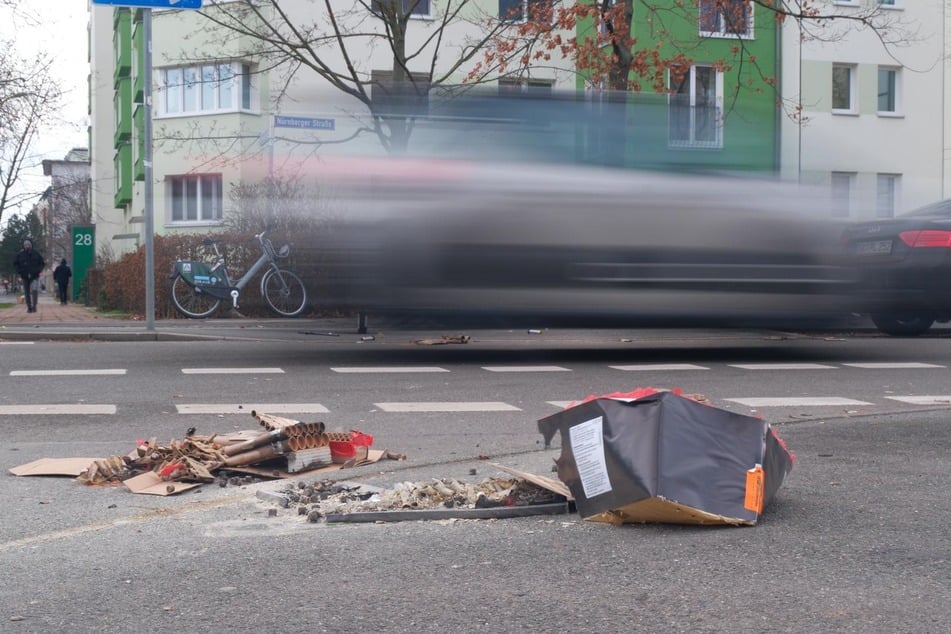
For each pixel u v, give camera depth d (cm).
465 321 1251
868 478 679
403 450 781
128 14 4331
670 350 1505
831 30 3459
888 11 3569
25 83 2948
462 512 576
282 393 1077
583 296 1261
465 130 1262
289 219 1969
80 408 977
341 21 2562
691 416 560
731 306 1295
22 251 2773
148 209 1714
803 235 1320
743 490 558
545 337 1658
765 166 1317
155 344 1566
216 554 518
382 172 1248
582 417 570
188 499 630
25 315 2561
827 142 1359
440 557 508
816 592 454
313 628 415
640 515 552
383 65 3019
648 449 545
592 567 490
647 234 1275
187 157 2925
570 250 1259
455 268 1245
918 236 1343
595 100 1279
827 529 554
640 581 470
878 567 489
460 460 744
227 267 2136
